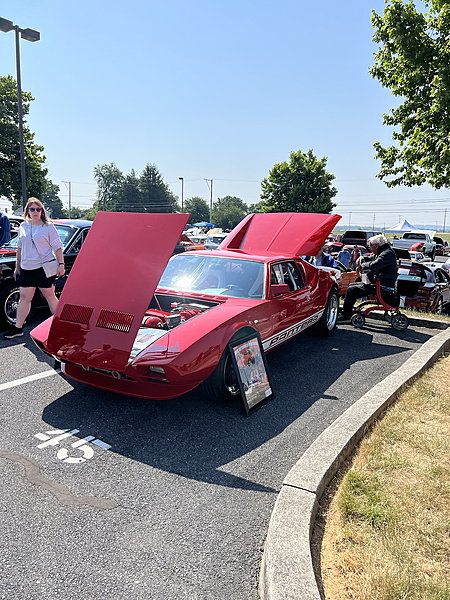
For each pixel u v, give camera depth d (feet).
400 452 10.26
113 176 359.66
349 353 19.33
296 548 6.65
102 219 12.98
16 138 116.98
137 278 11.47
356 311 24.14
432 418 12.19
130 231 12.23
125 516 8.13
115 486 9.06
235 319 12.96
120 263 11.93
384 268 23.65
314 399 14.05
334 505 8.29
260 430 11.79
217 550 7.36
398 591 6.14
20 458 9.95
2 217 24.00
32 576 6.65
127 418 12.16
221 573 6.86
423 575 6.62
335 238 100.01
